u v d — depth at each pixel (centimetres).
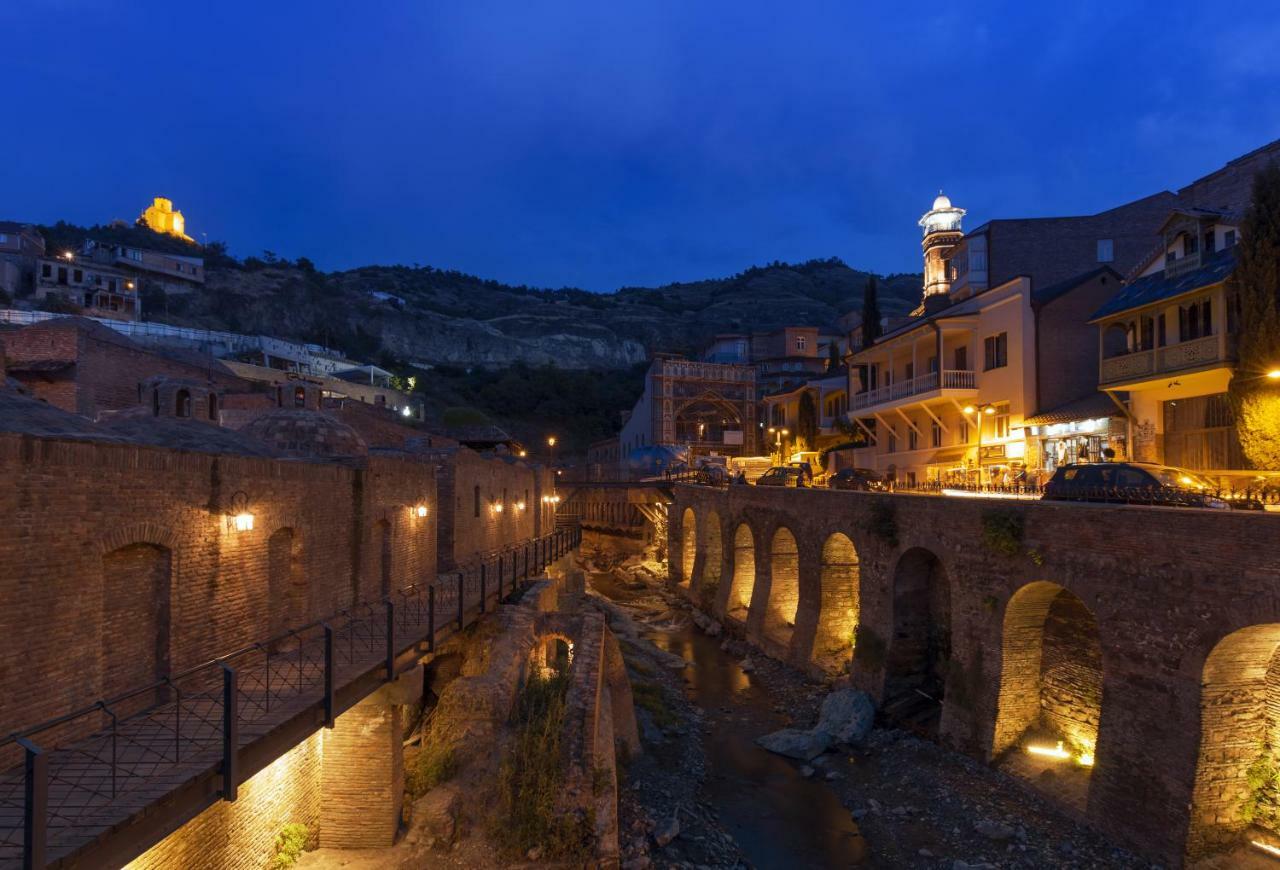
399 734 1541
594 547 7194
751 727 2470
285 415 2356
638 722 2389
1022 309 3381
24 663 914
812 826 1806
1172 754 1405
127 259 9469
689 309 16988
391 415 4784
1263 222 2117
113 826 768
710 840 1720
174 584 1220
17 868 706
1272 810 1373
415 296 15912
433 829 1445
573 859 1352
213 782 935
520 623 2194
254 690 1260
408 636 1680
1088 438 3017
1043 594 1861
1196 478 1894
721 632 3781
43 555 945
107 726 1072
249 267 11844
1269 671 1391
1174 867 1373
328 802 1455
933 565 2383
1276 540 1225
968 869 1520
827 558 2881
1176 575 1412
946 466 3822
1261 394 2081
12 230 7781
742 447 7300
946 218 5888
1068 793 1686
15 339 2850
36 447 934
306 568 1691
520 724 1722
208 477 1318
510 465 4256
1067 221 4312
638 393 11181
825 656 2845
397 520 2291
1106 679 1567
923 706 2292
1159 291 2586
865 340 5550
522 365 11738
